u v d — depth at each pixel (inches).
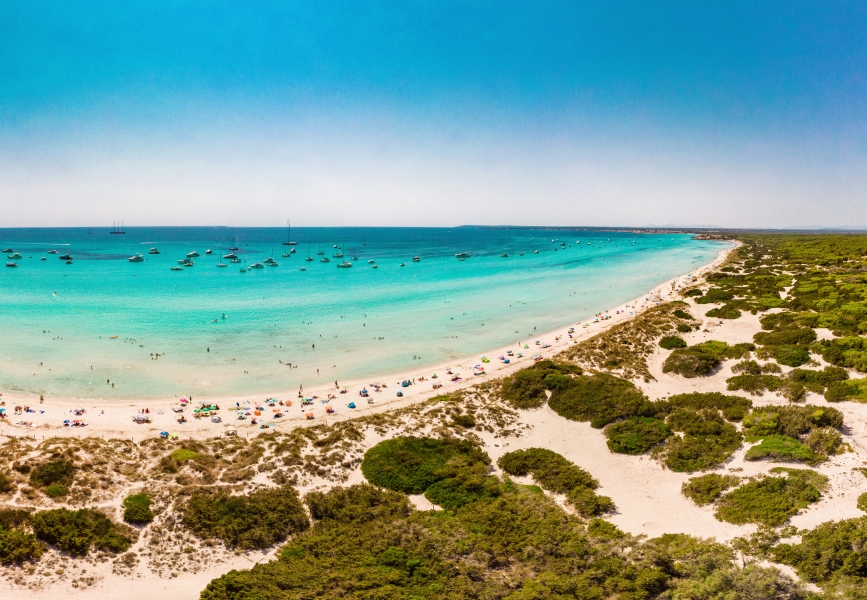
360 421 1915.6
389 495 1505.9
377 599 1072.8
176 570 1206.9
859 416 1800.0
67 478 1443.2
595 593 1074.7
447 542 1283.2
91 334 3218.5
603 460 1733.5
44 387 2319.1
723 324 3137.3
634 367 2472.9
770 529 1270.9
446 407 2063.2
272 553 1280.8
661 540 1286.9
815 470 1514.5
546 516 1397.6
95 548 1239.5
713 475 1568.7
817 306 3198.8
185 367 2645.2
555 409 2052.2
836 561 1095.0
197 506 1376.7
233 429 1908.2
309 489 1509.6
